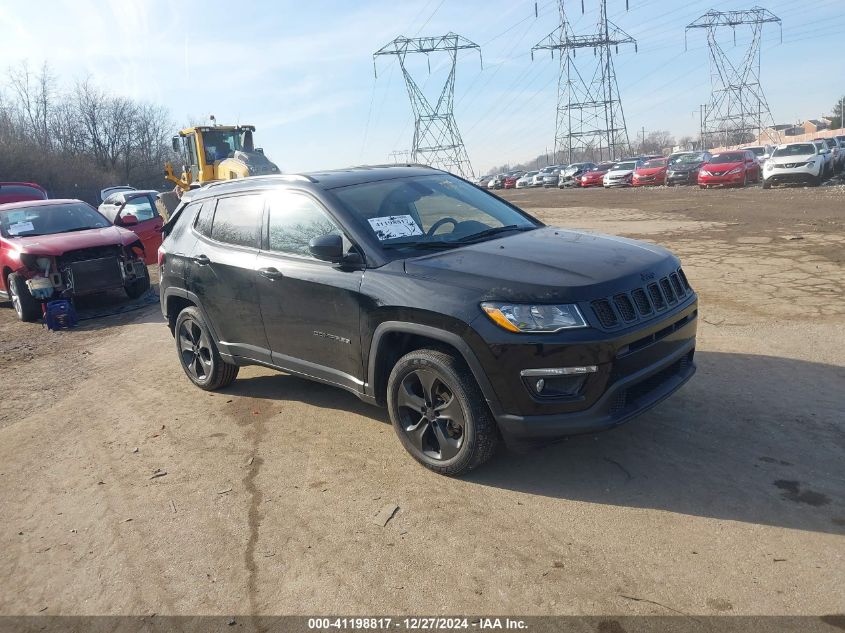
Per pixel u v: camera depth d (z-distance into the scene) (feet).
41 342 26.63
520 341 10.78
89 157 187.21
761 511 10.40
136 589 9.93
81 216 34.37
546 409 10.96
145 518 11.90
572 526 10.48
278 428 15.40
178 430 15.87
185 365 19.04
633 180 114.11
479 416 11.58
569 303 10.77
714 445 12.60
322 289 13.62
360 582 9.57
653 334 11.49
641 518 10.52
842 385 14.90
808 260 29.01
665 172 111.24
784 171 74.84
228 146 62.28
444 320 11.46
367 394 13.41
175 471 13.66
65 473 14.08
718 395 14.85
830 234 35.86
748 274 27.20
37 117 181.16
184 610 9.36
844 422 13.09
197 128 60.64
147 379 20.29
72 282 29.99
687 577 9.05
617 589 8.94
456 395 11.73
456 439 12.16
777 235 37.17
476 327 11.07
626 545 9.87
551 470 12.32
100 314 31.58
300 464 13.46
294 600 9.32
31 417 17.70
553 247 13.04
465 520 10.91
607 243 13.51
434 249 13.34
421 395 12.69
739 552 9.47
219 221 17.12
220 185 17.93
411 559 9.99
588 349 10.61
